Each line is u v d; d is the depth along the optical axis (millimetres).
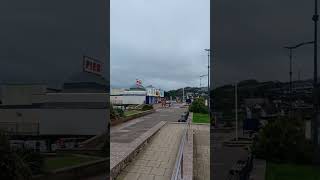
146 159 12523
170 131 23953
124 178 9633
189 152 13039
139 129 23891
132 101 78000
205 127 28547
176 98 131250
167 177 9734
